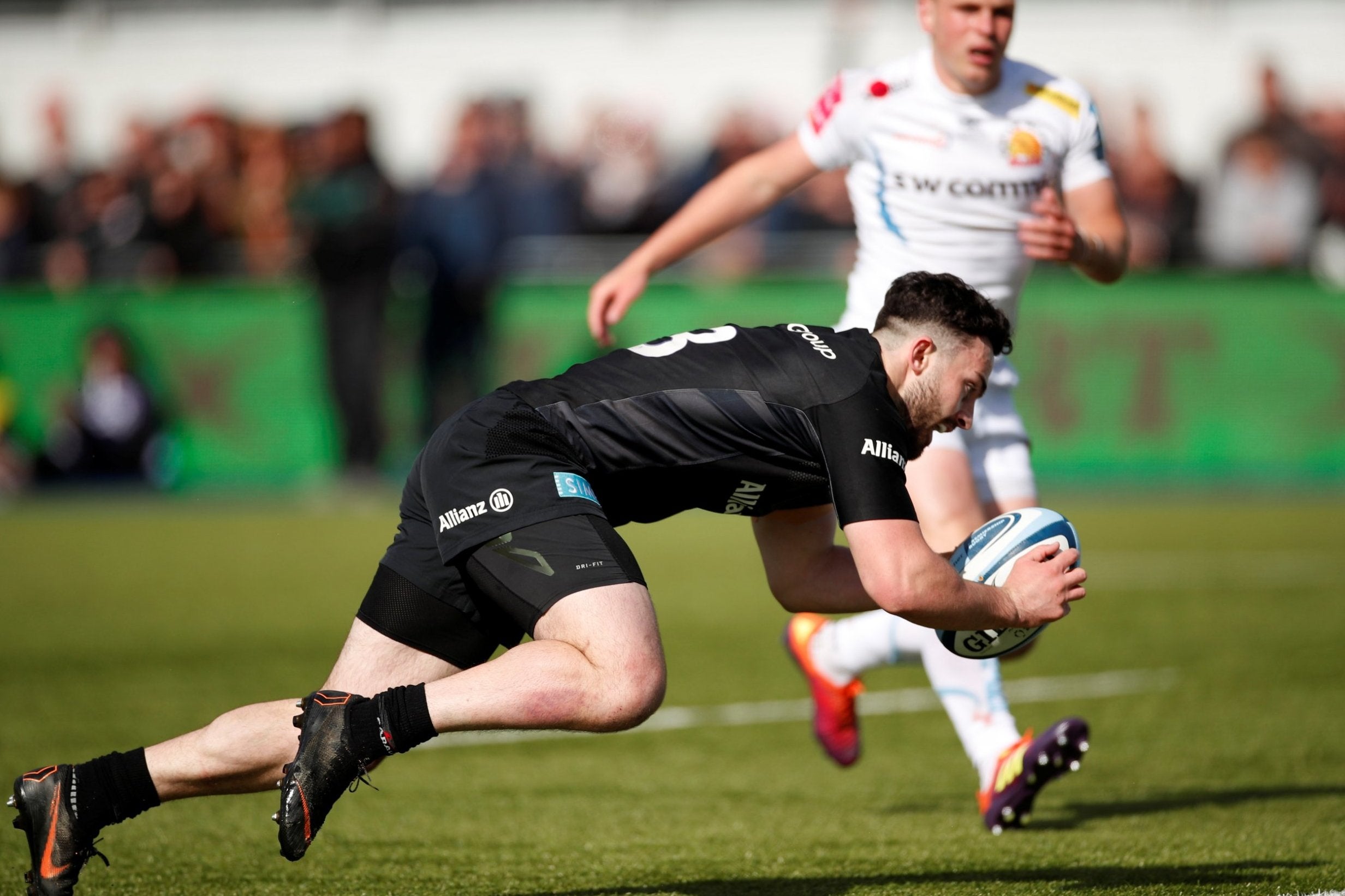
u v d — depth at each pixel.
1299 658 23.97
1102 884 12.00
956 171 15.44
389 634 11.21
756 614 29.31
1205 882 12.00
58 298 50.03
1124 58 63.81
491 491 10.73
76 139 70.19
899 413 11.24
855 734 16.39
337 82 69.50
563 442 10.98
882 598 10.55
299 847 10.23
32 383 50.19
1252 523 41.31
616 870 12.79
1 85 70.62
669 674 23.58
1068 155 15.70
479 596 11.17
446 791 16.22
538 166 50.44
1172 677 22.59
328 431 49.69
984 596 10.86
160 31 70.38
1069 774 16.89
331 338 48.03
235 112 63.25
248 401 50.06
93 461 49.88
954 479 14.68
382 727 10.24
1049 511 11.61
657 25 67.75
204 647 25.41
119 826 14.48
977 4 15.00
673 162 65.94
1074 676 22.83
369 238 47.31
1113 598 30.19
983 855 13.23
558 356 49.28
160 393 50.53
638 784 16.58
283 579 33.44
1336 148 51.50
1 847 13.67
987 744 14.28
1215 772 16.73
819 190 50.06
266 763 10.66
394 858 13.25
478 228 48.66
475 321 48.94
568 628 10.43
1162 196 50.16
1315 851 12.99
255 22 69.81
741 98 67.12
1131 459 47.91
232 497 50.09
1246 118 60.25
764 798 15.91
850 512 10.66
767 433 10.98
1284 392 47.66
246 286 49.91
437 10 69.12
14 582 33.22
